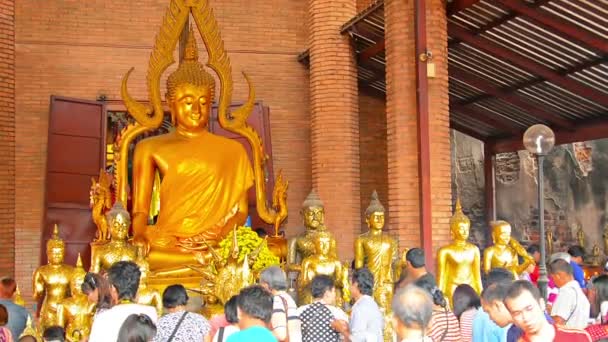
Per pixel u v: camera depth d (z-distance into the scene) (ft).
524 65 46.80
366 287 24.71
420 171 41.91
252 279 36.42
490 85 52.34
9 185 48.62
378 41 51.13
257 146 49.19
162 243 44.68
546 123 55.16
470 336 23.15
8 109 48.91
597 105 49.42
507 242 39.58
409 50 43.27
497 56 47.21
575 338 15.78
